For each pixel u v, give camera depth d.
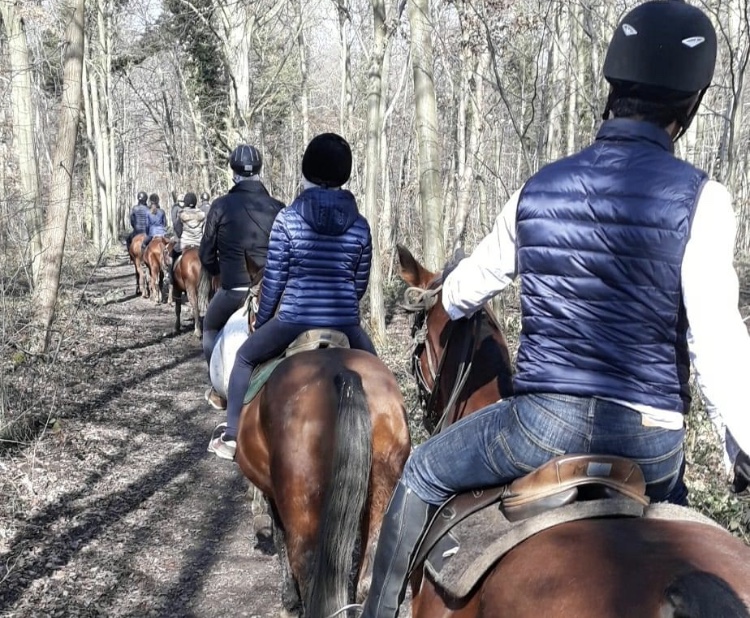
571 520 1.98
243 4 21.22
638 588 1.62
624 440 1.98
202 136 28.72
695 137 14.16
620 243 1.94
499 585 1.92
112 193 36.97
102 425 8.88
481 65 12.56
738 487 2.07
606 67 2.14
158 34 31.20
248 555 5.99
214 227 5.80
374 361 4.02
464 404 2.89
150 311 18.52
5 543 5.80
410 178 22.64
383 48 12.98
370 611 2.43
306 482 3.67
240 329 5.44
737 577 1.60
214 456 8.35
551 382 2.03
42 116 18.75
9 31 13.21
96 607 5.07
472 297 2.36
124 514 6.63
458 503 2.30
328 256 4.30
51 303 10.23
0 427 7.43
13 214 8.09
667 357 1.97
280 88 30.00
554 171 2.10
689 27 2.04
